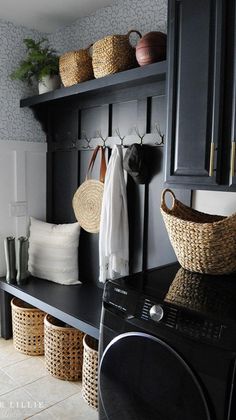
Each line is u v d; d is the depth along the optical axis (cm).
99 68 216
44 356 253
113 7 243
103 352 150
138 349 135
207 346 115
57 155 295
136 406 137
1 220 283
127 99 232
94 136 260
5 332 281
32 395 211
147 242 230
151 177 224
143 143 226
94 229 254
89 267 273
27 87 286
